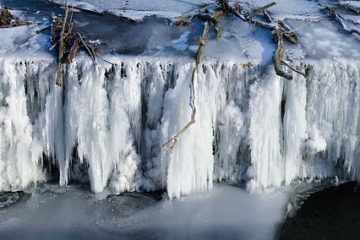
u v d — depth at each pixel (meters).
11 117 10.79
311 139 11.20
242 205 10.76
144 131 11.16
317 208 10.84
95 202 10.77
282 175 11.30
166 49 11.38
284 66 10.92
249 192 11.06
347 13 13.76
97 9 13.13
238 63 10.90
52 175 11.36
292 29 12.42
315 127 11.27
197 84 10.72
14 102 10.77
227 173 11.36
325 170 11.59
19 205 10.66
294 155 11.21
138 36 11.86
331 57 11.41
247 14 12.83
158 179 11.09
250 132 10.89
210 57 11.04
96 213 10.51
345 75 11.11
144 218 10.41
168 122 10.66
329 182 11.52
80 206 10.66
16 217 10.38
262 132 10.88
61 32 11.24
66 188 11.11
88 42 11.36
